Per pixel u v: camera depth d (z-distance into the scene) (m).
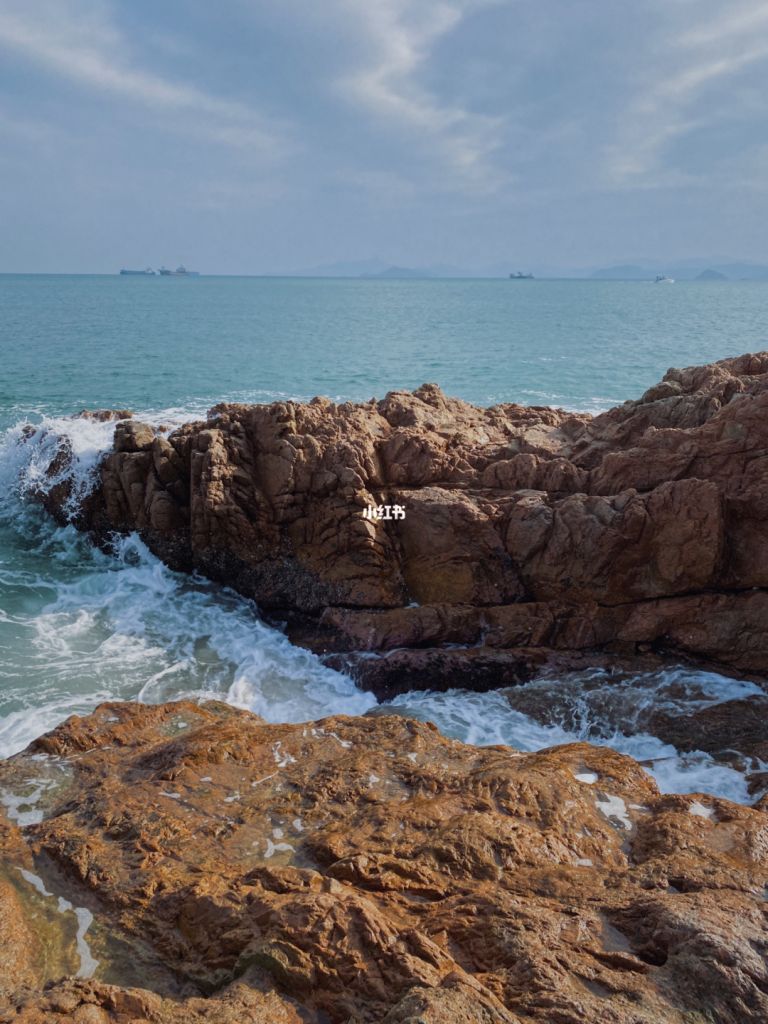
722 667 13.30
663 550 13.61
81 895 6.75
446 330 75.31
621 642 13.90
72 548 18.75
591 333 70.50
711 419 14.61
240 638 15.20
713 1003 5.04
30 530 19.41
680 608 13.55
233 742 9.23
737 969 5.22
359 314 103.88
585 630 14.03
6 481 21.17
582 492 15.45
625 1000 5.03
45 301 130.38
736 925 5.65
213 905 6.20
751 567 13.38
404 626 14.44
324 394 38.56
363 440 16.69
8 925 6.22
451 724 12.62
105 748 9.52
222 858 7.14
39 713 12.17
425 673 13.96
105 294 167.12
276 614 16.03
